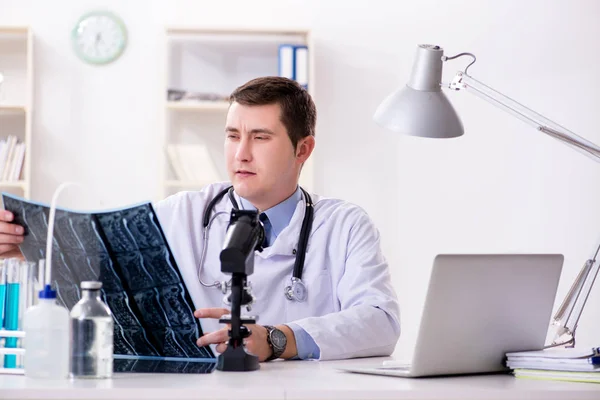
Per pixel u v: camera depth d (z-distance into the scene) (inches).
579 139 73.0
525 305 55.1
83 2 168.9
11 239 58.5
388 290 76.7
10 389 43.1
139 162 168.4
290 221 80.7
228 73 170.2
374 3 174.1
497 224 173.3
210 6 171.6
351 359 66.7
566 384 49.1
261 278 78.2
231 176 79.6
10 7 167.5
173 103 160.9
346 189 171.9
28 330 48.5
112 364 52.1
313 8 173.5
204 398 43.0
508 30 175.2
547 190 173.5
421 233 172.4
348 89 173.2
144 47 169.6
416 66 81.4
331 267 80.0
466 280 51.1
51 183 166.9
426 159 172.9
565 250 173.2
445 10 175.0
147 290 60.2
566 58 175.0
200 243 82.6
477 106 173.5
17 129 166.2
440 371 52.1
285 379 48.8
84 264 59.0
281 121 78.0
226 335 60.4
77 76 168.2
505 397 45.0
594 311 171.2
